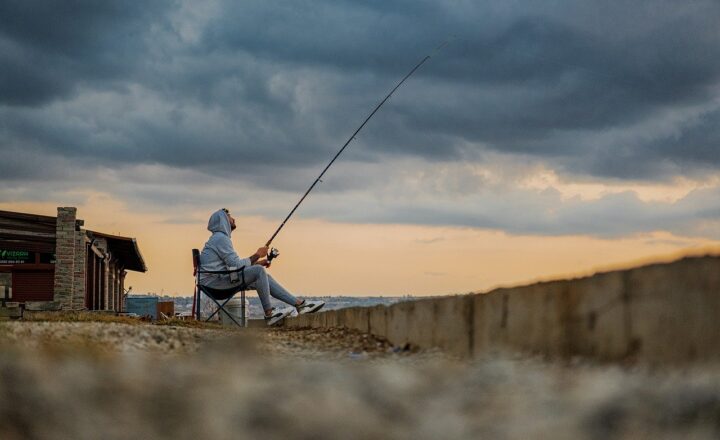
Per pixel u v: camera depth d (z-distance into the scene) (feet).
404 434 8.57
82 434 8.33
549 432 8.31
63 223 68.49
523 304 16.70
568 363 14.24
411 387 11.29
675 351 11.92
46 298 68.49
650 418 8.47
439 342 20.94
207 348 21.56
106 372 11.56
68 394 9.76
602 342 13.85
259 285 47.60
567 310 15.02
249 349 21.42
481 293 18.75
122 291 110.52
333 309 35.42
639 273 12.88
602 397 9.43
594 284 14.16
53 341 20.53
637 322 12.90
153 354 19.42
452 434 8.48
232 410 9.23
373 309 27.58
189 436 8.29
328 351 23.29
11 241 68.64
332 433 8.47
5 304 65.57
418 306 22.63
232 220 50.88
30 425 8.57
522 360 15.64
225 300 48.42
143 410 9.22
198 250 48.93
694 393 9.05
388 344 24.88
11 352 14.21
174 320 42.65
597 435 8.14
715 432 7.91
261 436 8.34
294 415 9.05
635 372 11.99
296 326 43.24
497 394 10.62
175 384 10.88
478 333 18.76
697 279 11.48
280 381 11.66
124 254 96.63
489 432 8.48
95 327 25.35
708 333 11.22
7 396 9.52
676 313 11.93
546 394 10.37
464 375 12.85
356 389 10.96
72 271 68.44
